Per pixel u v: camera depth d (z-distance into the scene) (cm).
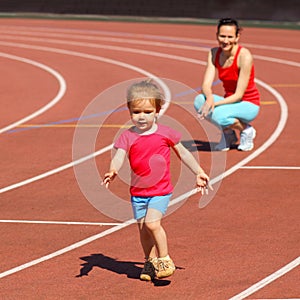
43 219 2156
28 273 1753
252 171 2642
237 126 2898
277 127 3350
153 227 1588
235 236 1984
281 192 2392
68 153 2967
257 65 5356
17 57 6209
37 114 3844
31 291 1645
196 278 1700
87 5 9331
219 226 2066
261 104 3903
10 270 1773
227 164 2738
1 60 6062
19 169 2739
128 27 8194
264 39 6906
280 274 1717
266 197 2338
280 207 2238
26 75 5250
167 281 1686
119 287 1659
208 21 8612
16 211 2238
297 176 2577
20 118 3753
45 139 3244
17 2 9712
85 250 1903
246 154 2883
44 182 2555
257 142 3073
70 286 1670
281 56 5806
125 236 2002
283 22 8300
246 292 1617
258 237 1975
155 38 7194
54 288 1659
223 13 8619
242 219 2127
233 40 2814
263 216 2153
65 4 9450
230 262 1797
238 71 2853
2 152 3023
